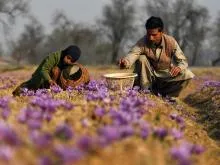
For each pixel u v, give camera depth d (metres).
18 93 18.44
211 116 19.22
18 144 7.28
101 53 194.00
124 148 8.10
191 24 184.50
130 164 7.84
